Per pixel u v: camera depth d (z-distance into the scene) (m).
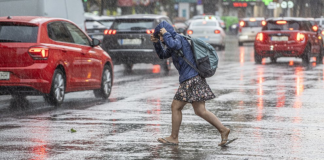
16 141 14.58
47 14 32.81
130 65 38.59
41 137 15.09
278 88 26.02
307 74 32.94
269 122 17.30
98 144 14.20
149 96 23.70
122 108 20.36
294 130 16.00
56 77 20.47
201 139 14.81
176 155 13.05
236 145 14.06
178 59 13.91
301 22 40.91
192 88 13.83
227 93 24.25
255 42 41.25
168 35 13.77
